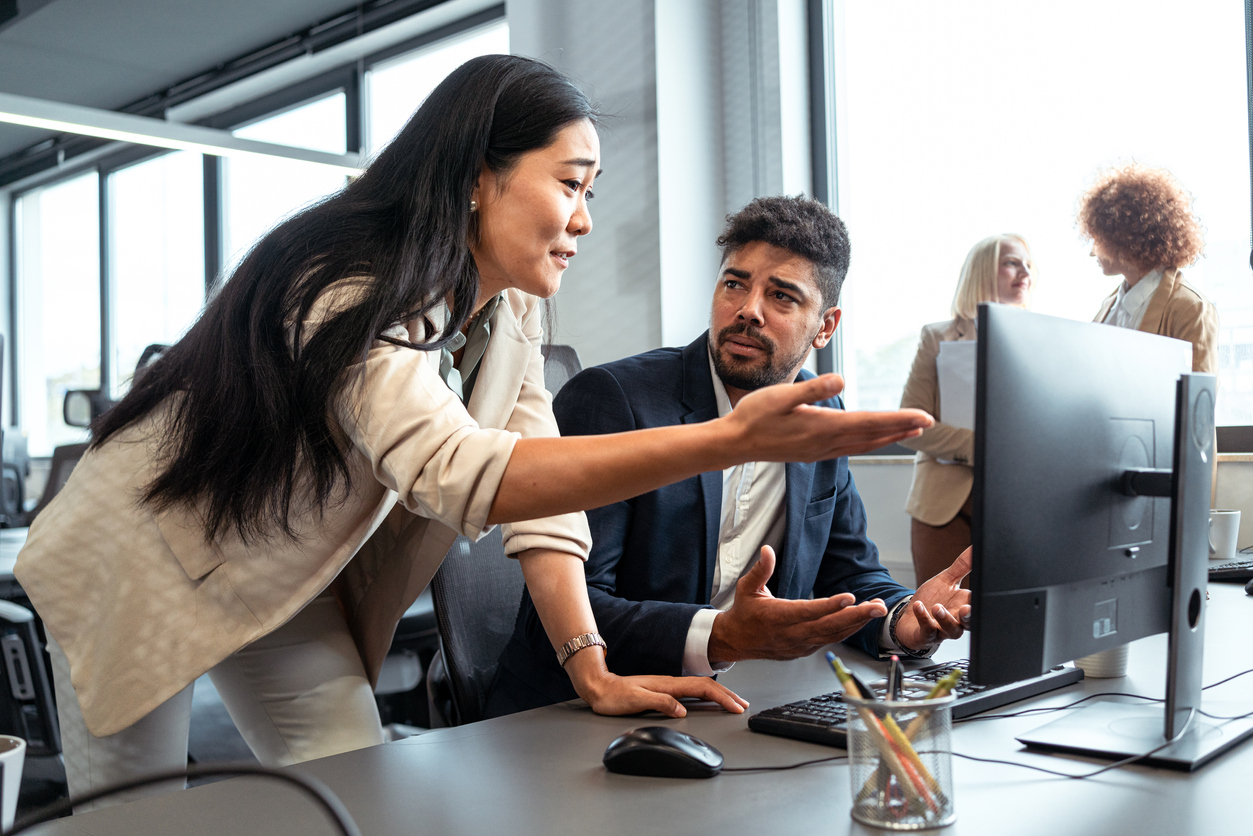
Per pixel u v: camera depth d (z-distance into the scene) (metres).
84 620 1.04
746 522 1.37
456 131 0.91
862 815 0.62
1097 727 0.80
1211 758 0.73
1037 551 0.71
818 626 0.92
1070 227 2.77
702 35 3.36
